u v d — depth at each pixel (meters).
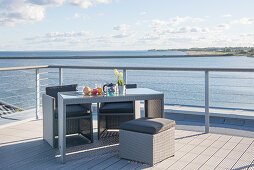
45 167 2.91
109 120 4.21
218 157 3.14
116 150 3.43
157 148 2.94
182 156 3.18
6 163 3.03
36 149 3.51
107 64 38.16
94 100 3.17
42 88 14.64
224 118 5.01
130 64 36.75
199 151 3.35
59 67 5.17
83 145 3.64
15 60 71.25
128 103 4.11
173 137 3.18
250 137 4.00
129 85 4.14
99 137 3.90
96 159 3.13
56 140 3.85
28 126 4.61
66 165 2.96
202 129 4.43
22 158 3.19
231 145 3.57
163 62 36.00
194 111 5.21
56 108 3.75
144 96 3.36
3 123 4.73
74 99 3.09
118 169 2.82
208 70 4.04
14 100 11.65
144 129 2.93
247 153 3.27
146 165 2.92
